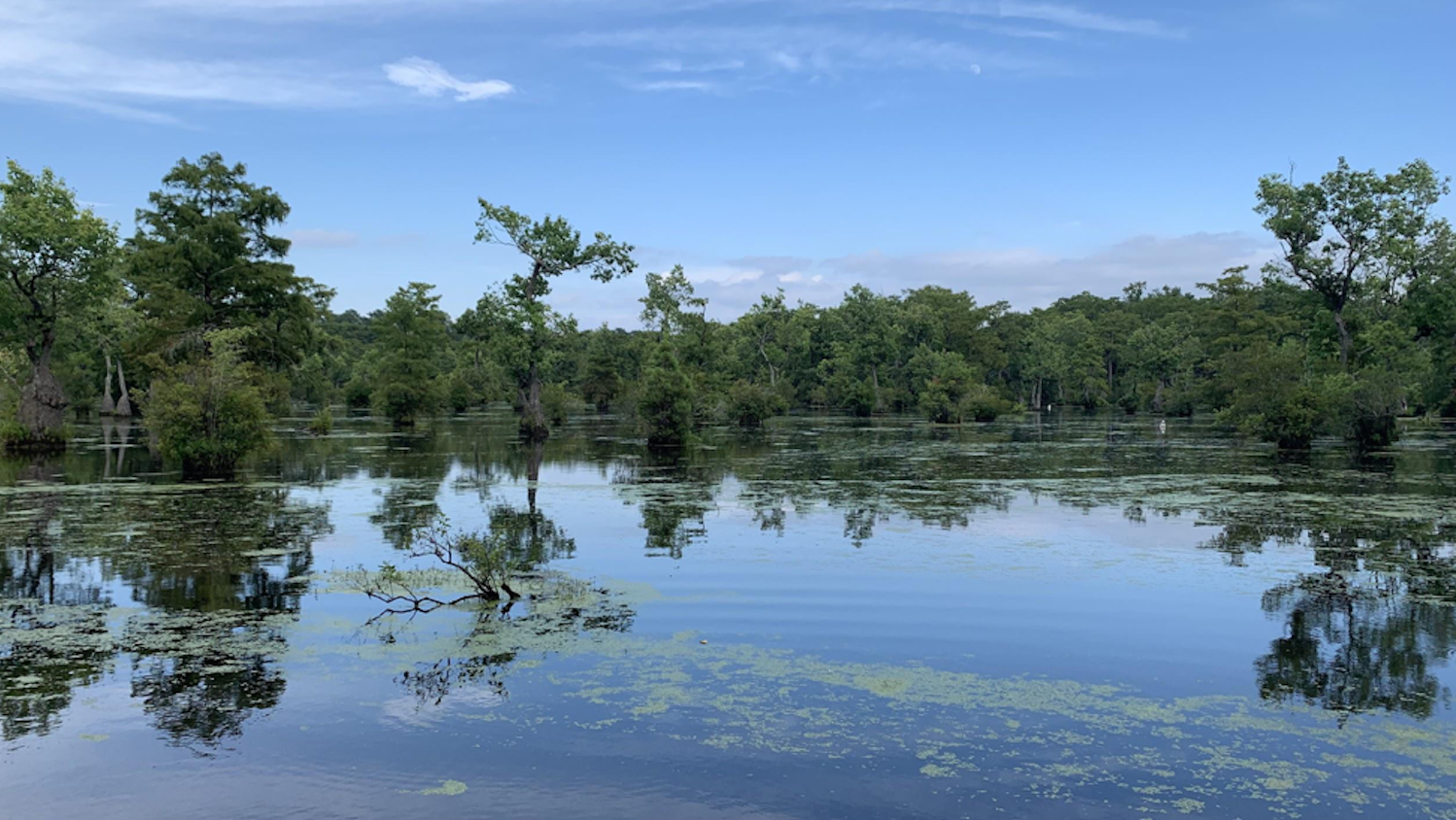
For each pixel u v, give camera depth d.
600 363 86.88
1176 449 41.34
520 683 9.79
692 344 81.12
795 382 106.69
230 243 49.69
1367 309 53.91
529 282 49.34
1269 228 51.84
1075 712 9.10
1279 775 7.73
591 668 10.27
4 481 27.16
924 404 71.75
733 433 55.06
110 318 59.97
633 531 18.95
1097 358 102.31
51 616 12.30
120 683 9.74
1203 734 8.60
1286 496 24.28
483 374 97.44
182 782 7.47
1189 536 18.38
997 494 25.09
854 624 12.08
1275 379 40.91
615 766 7.80
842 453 39.59
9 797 7.22
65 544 17.30
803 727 8.68
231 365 30.08
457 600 13.16
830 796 7.30
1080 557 16.33
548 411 64.75
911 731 8.61
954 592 13.75
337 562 15.85
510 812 6.98
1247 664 10.59
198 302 47.38
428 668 10.23
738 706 9.18
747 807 7.09
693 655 10.77
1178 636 11.60
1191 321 107.88
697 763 7.88
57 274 37.53
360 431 53.91
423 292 74.75
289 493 24.94
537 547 17.25
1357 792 7.44
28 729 8.53
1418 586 14.23
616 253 50.16
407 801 7.17
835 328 104.94
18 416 37.31
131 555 16.33
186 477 28.52
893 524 19.98
